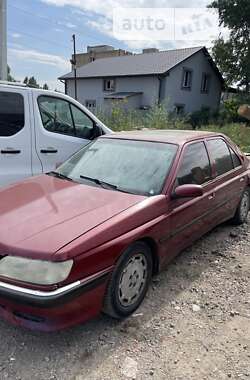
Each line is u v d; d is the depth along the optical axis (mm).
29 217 2719
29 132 4508
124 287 2812
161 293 3301
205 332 2773
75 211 2816
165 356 2502
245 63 30594
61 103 4930
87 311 2520
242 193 4980
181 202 3426
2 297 2355
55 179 3617
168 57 30094
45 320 2369
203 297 3260
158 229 3066
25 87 4516
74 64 37250
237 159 4906
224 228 5078
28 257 2326
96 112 15039
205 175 3961
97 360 2443
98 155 3875
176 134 4152
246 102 27875
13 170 4379
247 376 2340
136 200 3053
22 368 2350
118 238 2670
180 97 29344
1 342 2582
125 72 29859
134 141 3914
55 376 2295
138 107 28500
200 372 2365
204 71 31406
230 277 3648
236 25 30266
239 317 2982
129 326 2811
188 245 3781
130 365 2402
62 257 2307
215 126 21562
